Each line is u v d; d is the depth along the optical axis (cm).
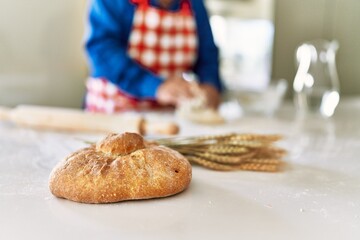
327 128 96
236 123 99
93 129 85
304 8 165
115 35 116
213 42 129
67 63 147
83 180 50
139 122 83
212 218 47
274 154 68
